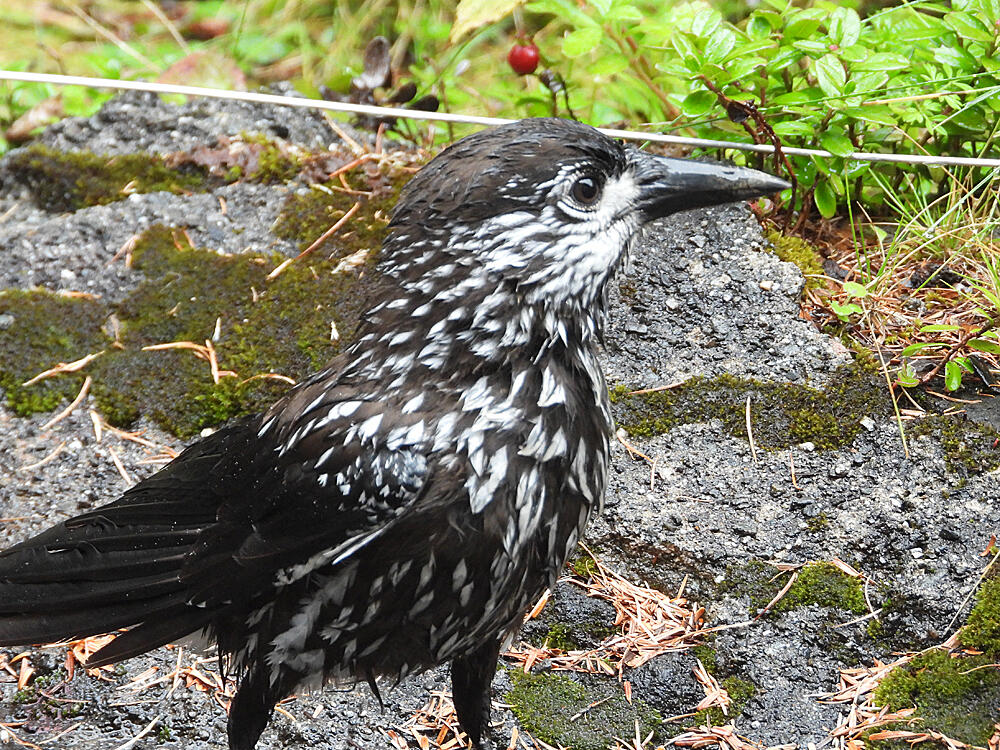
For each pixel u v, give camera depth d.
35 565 6.77
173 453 9.09
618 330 9.15
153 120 10.77
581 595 8.18
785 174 9.77
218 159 10.49
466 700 7.34
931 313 9.27
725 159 10.11
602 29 10.59
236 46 14.07
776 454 8.55
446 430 6.35
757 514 8.30
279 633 6.74
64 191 10.58
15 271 9.98
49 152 10.69
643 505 8.42
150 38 14.59
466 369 6.45
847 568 8.01
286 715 7.65
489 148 6.49
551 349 6.57
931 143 9.90
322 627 6.65
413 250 6.52
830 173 9.48
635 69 11.32
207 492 6.96
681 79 10.45
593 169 6.58
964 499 8.16
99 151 10.67
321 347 9.38
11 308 9.74
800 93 9.44
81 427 9.23
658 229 9.54
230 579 6.66
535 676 7.82
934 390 8.79
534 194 6.41
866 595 7.88
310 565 6.50
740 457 8.56
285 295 9.66
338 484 6.41
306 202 10.20
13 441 9.16
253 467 6.79
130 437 9.17
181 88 9.82
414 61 13.97
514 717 7.61
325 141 10.80
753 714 7.51
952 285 9.47
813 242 9.91
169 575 6.80
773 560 8.11
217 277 9.80
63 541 6.86
